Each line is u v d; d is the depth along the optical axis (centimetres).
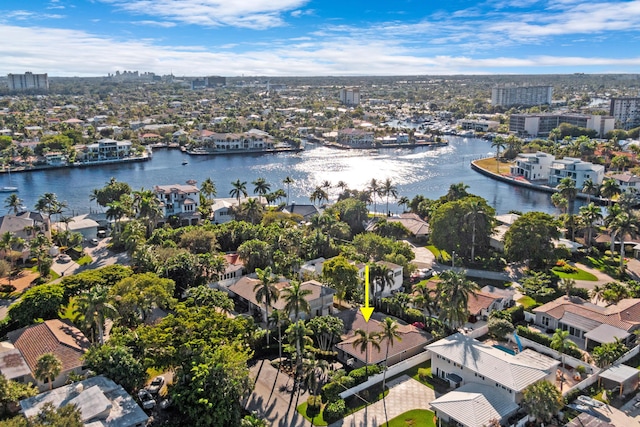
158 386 8925
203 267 13375
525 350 9775
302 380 9306
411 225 18488
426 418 8262
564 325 10988
